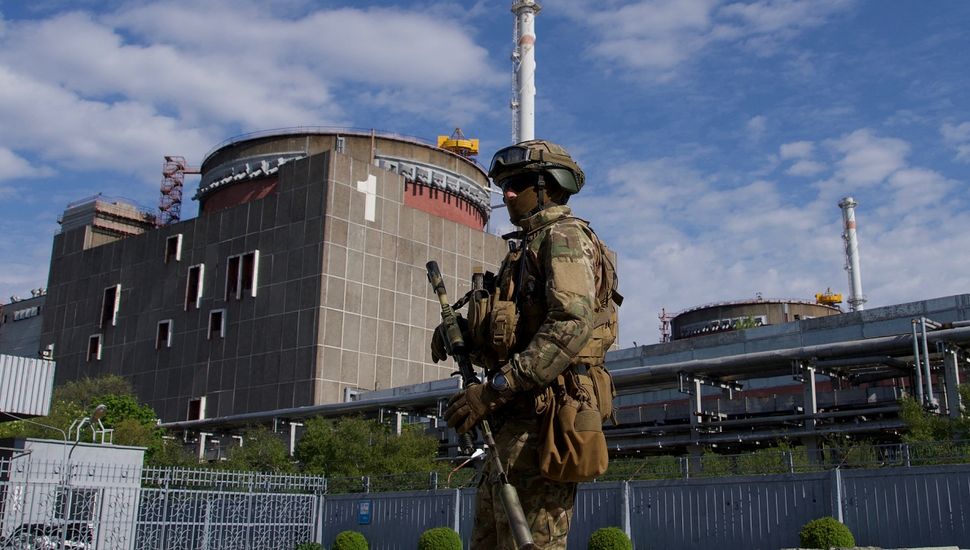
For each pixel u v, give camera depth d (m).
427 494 29.59
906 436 28.88
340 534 29.52
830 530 20.78
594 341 3.81
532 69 67.94
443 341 4.14
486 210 83.25
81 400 65.44
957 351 33.19
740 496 23.75
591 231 3.92
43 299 93.38
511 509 3.39
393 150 74.69
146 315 74.62
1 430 42.59
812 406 35.16
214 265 70.88
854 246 86.12
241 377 65.94
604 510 26.20
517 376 3.50
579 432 3.58
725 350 47.34
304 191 66.69
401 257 69.00
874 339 33.50
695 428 38.06
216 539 27.91
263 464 43.03
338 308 63.94
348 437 40.97
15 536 21.45
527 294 3.82
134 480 25.55
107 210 92.81
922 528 20.55
